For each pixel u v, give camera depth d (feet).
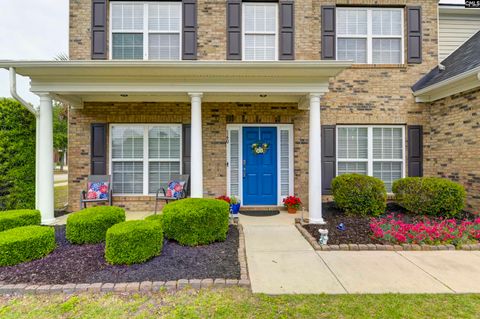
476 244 13.50
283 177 23.34
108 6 22.48
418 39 23.30
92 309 8.36
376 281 10.23
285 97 21.34
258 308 8.42
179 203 14.28
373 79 23.20
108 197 21.25
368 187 18.84
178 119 22.80
